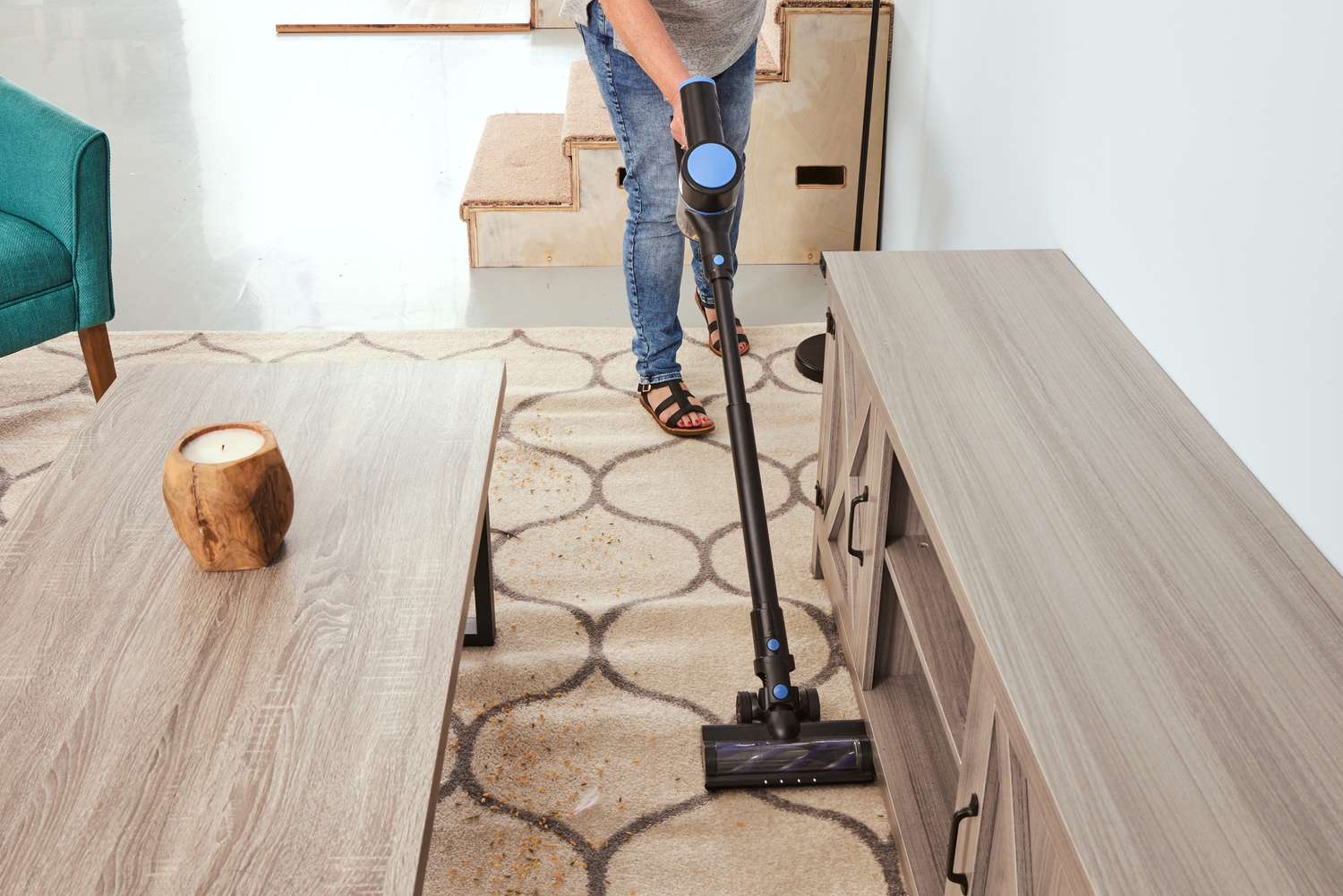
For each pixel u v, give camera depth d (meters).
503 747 1.59
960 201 2.22
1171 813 0.85
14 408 2.36
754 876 1.41
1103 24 1.56
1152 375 1.42
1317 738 0.91
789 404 2.44
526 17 5.21
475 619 1.79
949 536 1.13
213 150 3.82
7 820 0.94
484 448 1.45
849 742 1.56
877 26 2.44
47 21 5.08
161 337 2.66
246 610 1.17
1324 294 1.10
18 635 1.14
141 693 1.07
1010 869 1.03
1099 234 1.61
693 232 1.33
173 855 0.91
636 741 1.61
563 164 3.22
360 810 0.96
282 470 1.22
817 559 1.93
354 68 4.63
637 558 1.98
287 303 2.88
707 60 2.02
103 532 1.30
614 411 2.41
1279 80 1.17
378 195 3.52
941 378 1.40
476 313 2.84
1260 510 1.18
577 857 1.43
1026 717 0.93
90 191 2.08
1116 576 1.08
